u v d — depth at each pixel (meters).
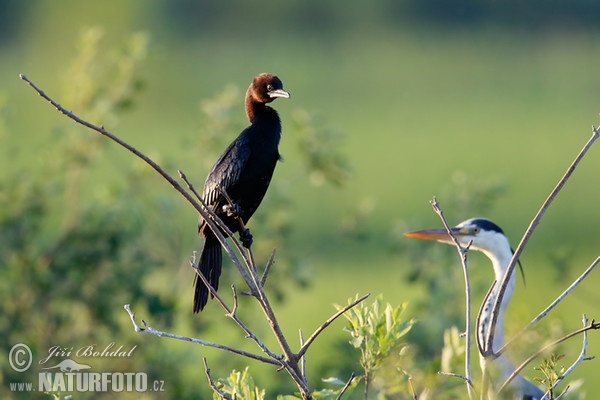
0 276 13.43
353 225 16.19
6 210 13.59
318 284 22.47
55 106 7.00
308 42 54.69
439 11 57.22
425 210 27.84
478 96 46.00
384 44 54.88
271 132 10.37
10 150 14.84
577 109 42.97
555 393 9.76
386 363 8.16
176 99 43.50
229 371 13.73
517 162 34.31
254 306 14.51
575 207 29.06
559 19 55.00
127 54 14.72
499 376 8.77
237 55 51.62
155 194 14.86
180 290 14.24
